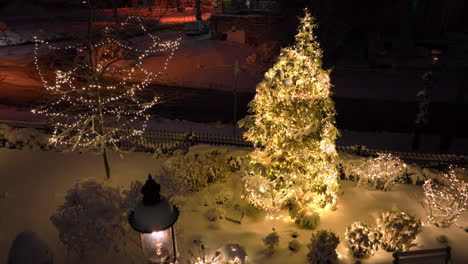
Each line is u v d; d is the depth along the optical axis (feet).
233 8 160.66
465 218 29.07
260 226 28.35
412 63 89.04
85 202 24.94
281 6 105.81
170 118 60.03
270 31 105.09
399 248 25.02
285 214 29.48
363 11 90.79
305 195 28.71
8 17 161.79
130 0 139.95
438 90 76.07
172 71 87.30
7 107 62.80
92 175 36.37
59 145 42.14
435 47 95.09
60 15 157.38
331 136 27.25
